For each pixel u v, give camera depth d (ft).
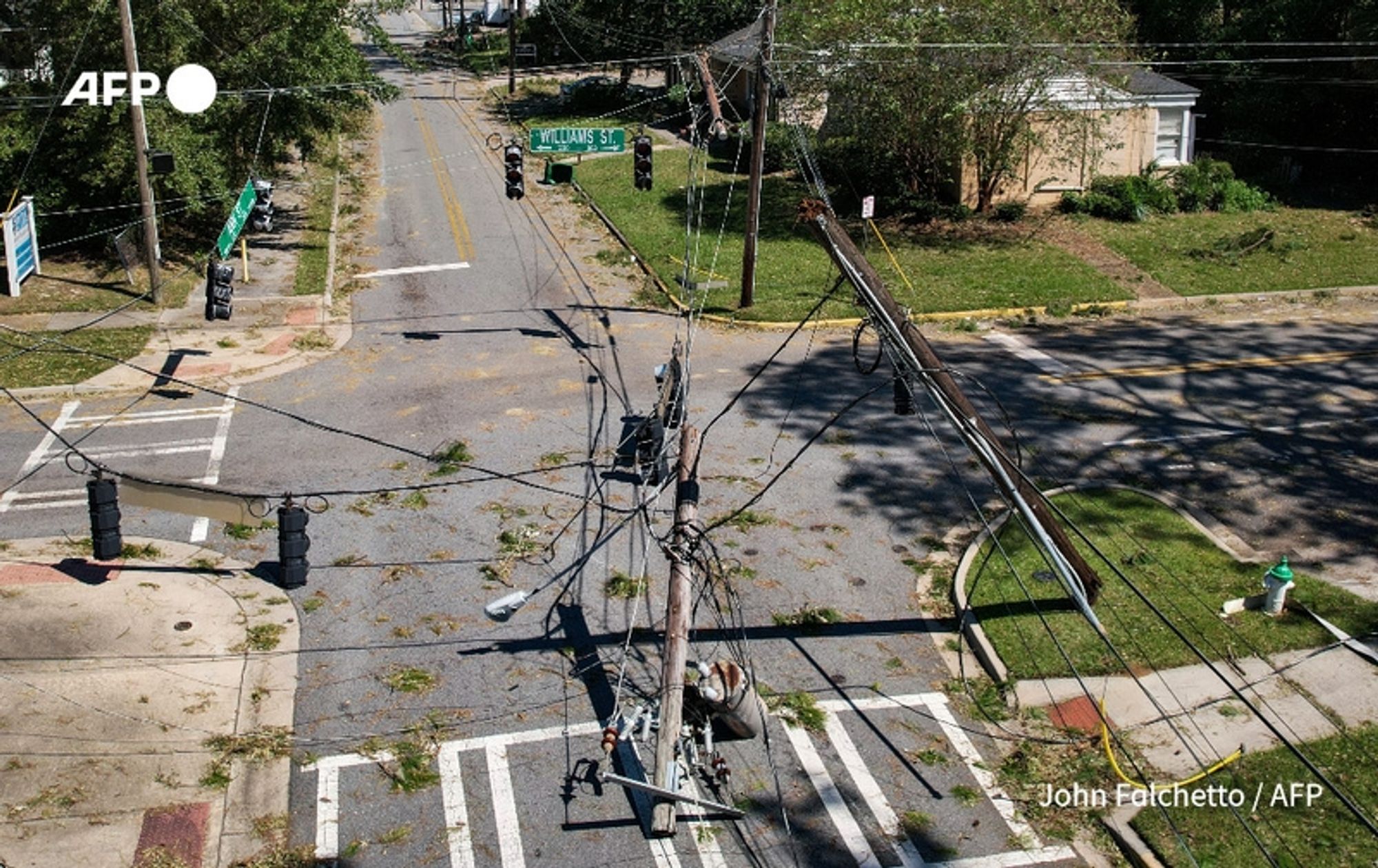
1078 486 63.31
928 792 41.45
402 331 87.61
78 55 94.02
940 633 50.67
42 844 38.34
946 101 103.40
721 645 49.65
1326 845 37.81
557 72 206.90
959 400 39.75
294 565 49.08
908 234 108.99
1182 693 45.70
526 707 45.68
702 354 83.51
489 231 114.21
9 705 44.98
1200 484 64.13
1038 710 45.37
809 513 60.70
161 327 86.43
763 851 38.73
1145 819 39.47
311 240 109.70
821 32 102.17
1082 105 108.99
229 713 45.16
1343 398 75.61
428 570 55.11
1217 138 136.26
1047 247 106.11
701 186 125.80
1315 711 44.39
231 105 100.53
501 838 39.19
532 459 66.39
